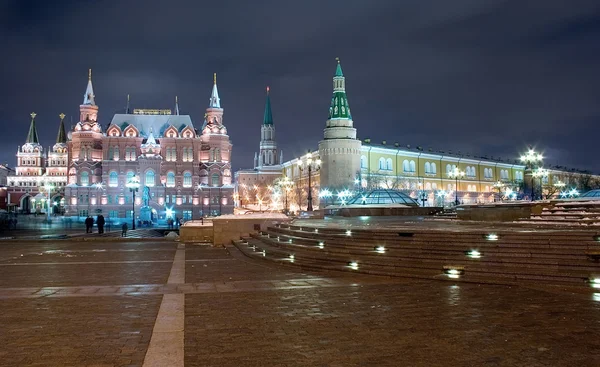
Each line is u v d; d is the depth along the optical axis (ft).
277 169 561.43
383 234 64.64
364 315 37.01
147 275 60.64
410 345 29.40
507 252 51.75
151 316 37.50
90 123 428.56
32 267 69.31
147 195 388.78
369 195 167.94
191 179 431.84
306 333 32.32
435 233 59.16
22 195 596.70
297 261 66.44
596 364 25.80
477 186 490.49
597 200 90.22
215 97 457.68
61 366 26.08
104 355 27.94
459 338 30.63
